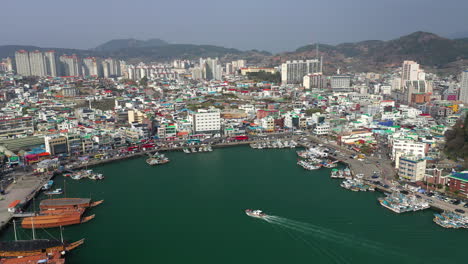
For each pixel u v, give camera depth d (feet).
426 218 591.78
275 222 580.30
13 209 612.29
